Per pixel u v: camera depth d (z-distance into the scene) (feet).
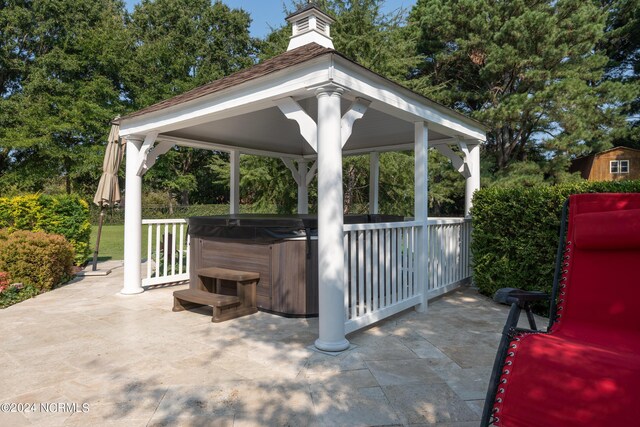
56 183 73.20
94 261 22.82
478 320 13.53
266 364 9.59
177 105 14.64
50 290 18.28
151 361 9.77
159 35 75.92
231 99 12.89
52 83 57.93
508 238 15.79
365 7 37.81
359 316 11.84
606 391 5.24
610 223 7.60
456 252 18.52
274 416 7.18
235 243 15.39
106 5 73.77
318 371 9.16
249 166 41.88
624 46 58.23
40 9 61.72
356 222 16.02
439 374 8.96
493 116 43.14
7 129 56.29
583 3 43.75
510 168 48.52
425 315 14.23
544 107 42.83
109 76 63.82
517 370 6.06
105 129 59.16
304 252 13.69
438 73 54.08
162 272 22.26
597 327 7.47
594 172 57.72
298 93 11.20
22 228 22.63
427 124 15.26
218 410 7.40
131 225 17.34
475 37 45.47
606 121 46.21
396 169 39.11
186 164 80.43
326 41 16.76
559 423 5.32
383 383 8.51
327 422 6.97
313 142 11.16
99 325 12.80
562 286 8.13
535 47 43.11
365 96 11.47
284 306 13.91
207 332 12.10
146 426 6.85
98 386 8.40
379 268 12.82
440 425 6.88
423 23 50.21
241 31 83.05
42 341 11.23
